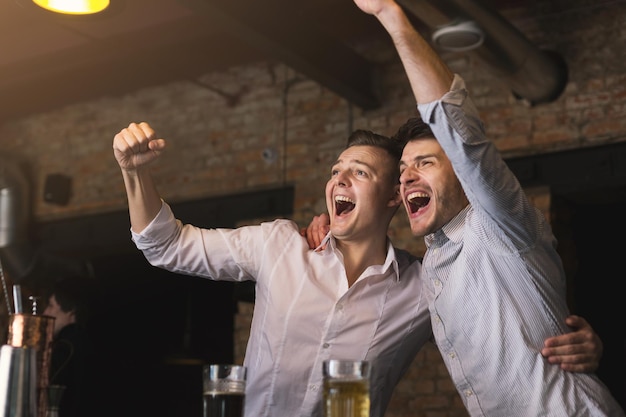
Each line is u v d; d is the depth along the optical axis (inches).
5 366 58.3
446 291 78.1
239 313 209.0
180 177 226.1
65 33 205.8
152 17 192.2
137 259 253.1
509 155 186.1
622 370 197.5
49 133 250.2
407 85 200.4
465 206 79.2
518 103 186.2
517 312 74.4
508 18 190.2
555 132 181.2
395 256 89.3
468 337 76.7
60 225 242.8
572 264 185.9
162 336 278.4
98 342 263.1
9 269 237.6
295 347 86.0
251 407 87.7
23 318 66.3
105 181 237.6
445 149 69.3
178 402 278.4
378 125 202.2
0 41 213.3
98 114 243.4
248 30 166.7
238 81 223.5
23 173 246.5
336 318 85.5
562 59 182.4
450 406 180.7
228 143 221.5
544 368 73.4
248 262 89.4
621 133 175.3
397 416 185.9
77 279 129.6
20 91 237.1
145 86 237.0
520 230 72.1
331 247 88.5
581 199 184.1
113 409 261.0
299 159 210.8
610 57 179.5
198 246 88.6
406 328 87.0
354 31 202.8
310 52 182.1
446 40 151.9
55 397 71.0
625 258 194.5
